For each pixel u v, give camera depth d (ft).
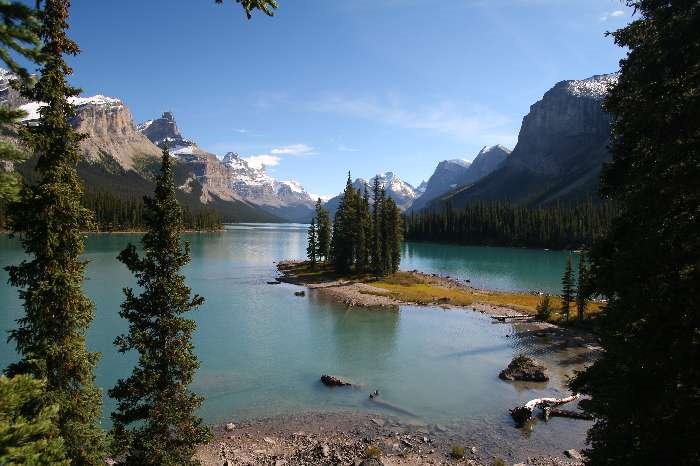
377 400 111.45
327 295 252.62
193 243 618.85
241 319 192.24
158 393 63.31
